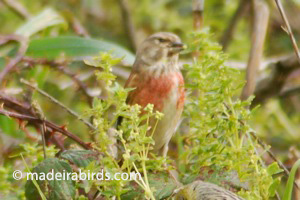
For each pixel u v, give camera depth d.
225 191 6.36
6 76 10.11
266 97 13.02
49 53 10.49
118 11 16.38
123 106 6.63
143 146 6.52
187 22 15.23
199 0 9.86
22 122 8.07
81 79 10.74
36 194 6.73
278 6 8.43
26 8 15.42
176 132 10.09
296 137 13.20
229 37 14.02
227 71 7.17
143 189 6.76
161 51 10.13
